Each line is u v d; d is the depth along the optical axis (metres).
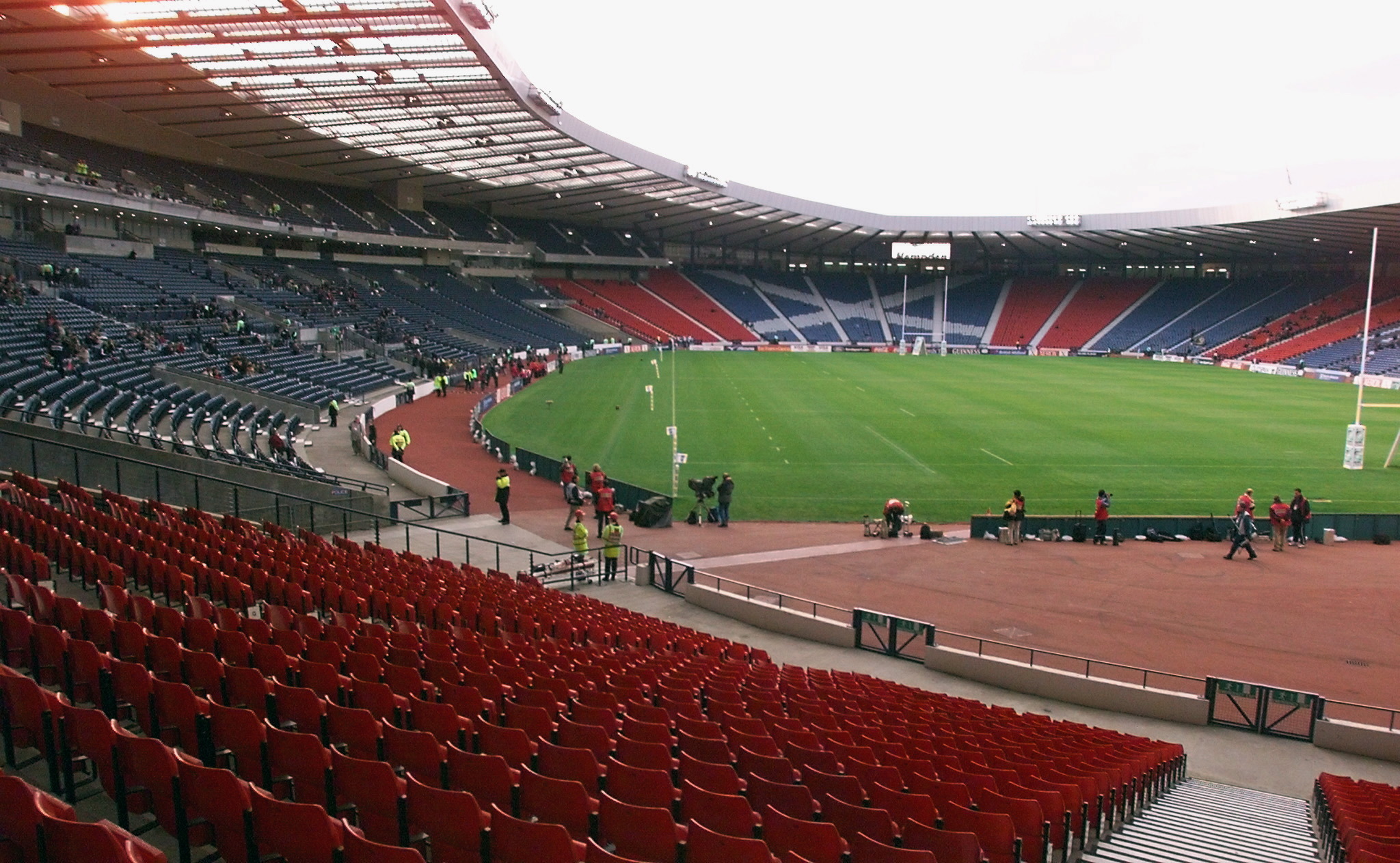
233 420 33.09
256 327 52.53
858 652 17.92
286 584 13.41
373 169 74.44
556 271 106.62
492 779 7.10
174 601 12.94
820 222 98.44
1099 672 17.03
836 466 36.09
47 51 37.34
